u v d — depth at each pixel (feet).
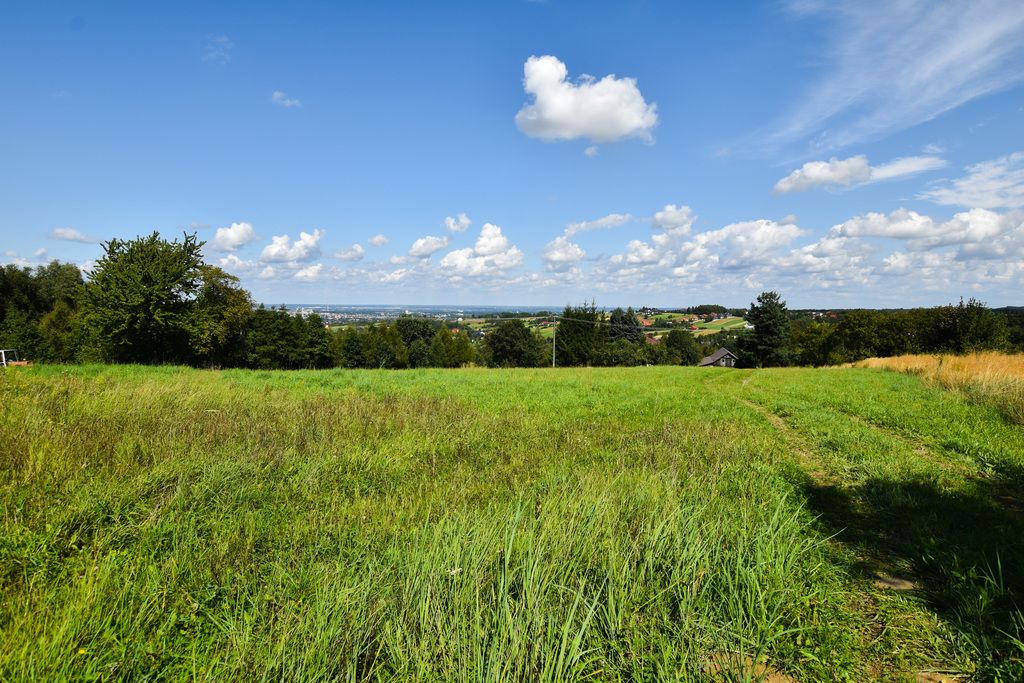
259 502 18.60
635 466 24.04
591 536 13.69
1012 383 45.37
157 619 10.82
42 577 11.93
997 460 25.79
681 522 15.14
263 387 51.55
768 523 16.48
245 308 170.60
